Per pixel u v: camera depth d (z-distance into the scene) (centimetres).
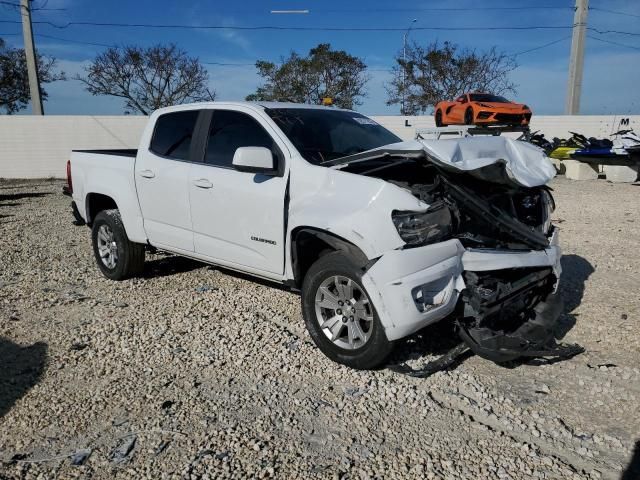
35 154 2409
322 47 3728
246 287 614
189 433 336
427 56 3772
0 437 335
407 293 368
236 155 448
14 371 419
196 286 622
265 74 3797
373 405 367
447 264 380
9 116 2366
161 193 566
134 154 653
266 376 408
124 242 627
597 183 1703
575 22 2889
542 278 434
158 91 3691
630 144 1638
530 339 411
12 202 1424
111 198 625
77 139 2441
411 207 379
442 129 615
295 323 509
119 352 451
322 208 417
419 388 389
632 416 353
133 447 323
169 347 459
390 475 297
